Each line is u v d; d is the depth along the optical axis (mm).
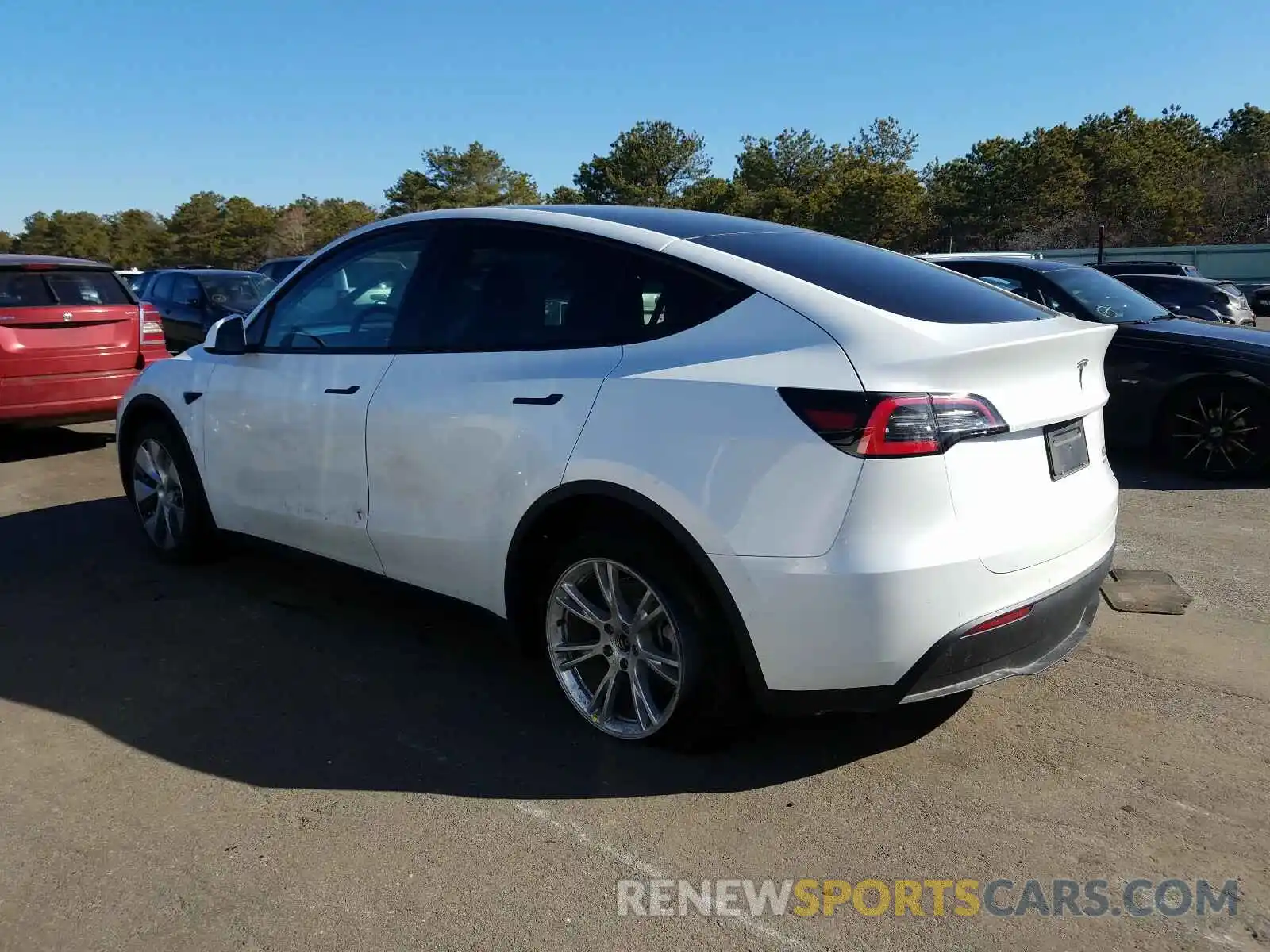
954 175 68125
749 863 2631
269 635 4211
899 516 2607
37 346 7559
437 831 2781
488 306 3539
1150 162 60531
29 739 3318
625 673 3209
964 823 2801
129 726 3406
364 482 3809
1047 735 3295
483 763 3148
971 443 2693
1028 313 3273
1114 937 2350
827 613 2643
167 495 5043
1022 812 2855
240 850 2695
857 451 2596
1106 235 57500
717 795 2953
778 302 2896
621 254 3271
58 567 5098
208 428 4586
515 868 2613
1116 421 7172
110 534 5711
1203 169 59219
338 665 3910
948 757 3158
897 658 2652
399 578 3828
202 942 2342
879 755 3172
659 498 2859
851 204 64688
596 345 3188
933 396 2631
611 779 3045
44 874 2596
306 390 4051
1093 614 3256
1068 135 61500
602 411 3031
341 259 4148
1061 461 3021
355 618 4406
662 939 2348
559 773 3086
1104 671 3775
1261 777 3027
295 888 2535
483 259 3615
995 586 2727
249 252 91562
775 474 2682
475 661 3951
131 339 8070
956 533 2660
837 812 2861
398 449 3635
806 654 2701
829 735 3307
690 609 2908
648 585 2984
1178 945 2322
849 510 2605
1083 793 2949
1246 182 55125
